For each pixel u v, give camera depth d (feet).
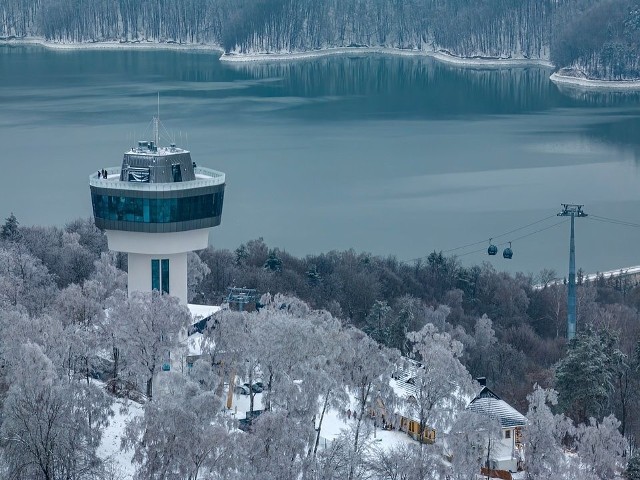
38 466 447.42
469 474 525.75
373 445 558.56
